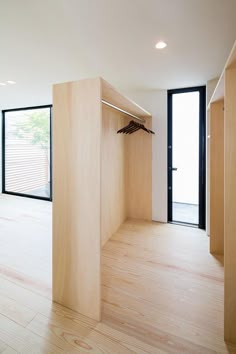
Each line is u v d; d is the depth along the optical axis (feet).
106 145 9.23
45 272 6.97
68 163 5.11
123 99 7.27
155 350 4.25
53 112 5.19
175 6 5.06
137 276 6.88
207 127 9.81
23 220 12.23
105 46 7.08
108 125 9.34
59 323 4.87
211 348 4.32
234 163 4.34
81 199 5.00
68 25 5.89
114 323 4.91
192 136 11.48
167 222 11.90
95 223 4.87
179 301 5.71
